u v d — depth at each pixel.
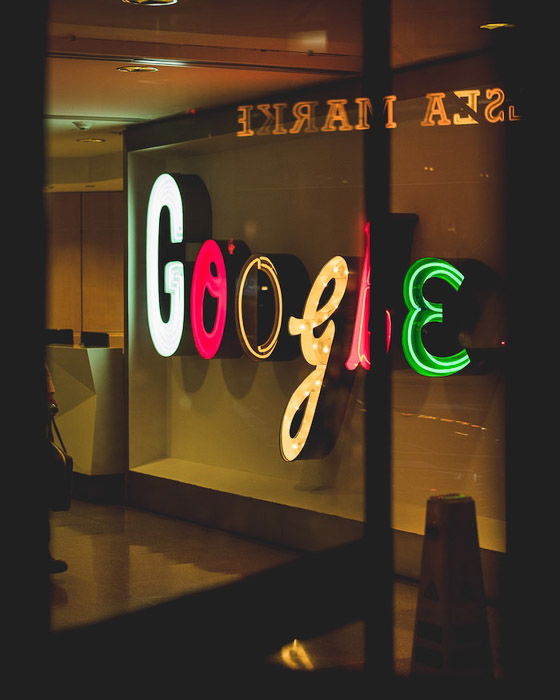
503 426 6.86
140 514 9.49
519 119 6.54
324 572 7.45
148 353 9.95
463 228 7.00
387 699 5.09
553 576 6.44
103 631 6.19
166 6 6.06
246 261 8.47
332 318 7.91
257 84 7.88
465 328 6.83
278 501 8.30
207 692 5.30
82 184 11.81
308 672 5.54
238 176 9.12
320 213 8.28
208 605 6.72
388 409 7.27
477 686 5.04
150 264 9.60
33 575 5.00
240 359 9.17
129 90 8.10
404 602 6.70
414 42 6.68
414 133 7.24
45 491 5.01
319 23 6.48
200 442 9.66
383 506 7.35
